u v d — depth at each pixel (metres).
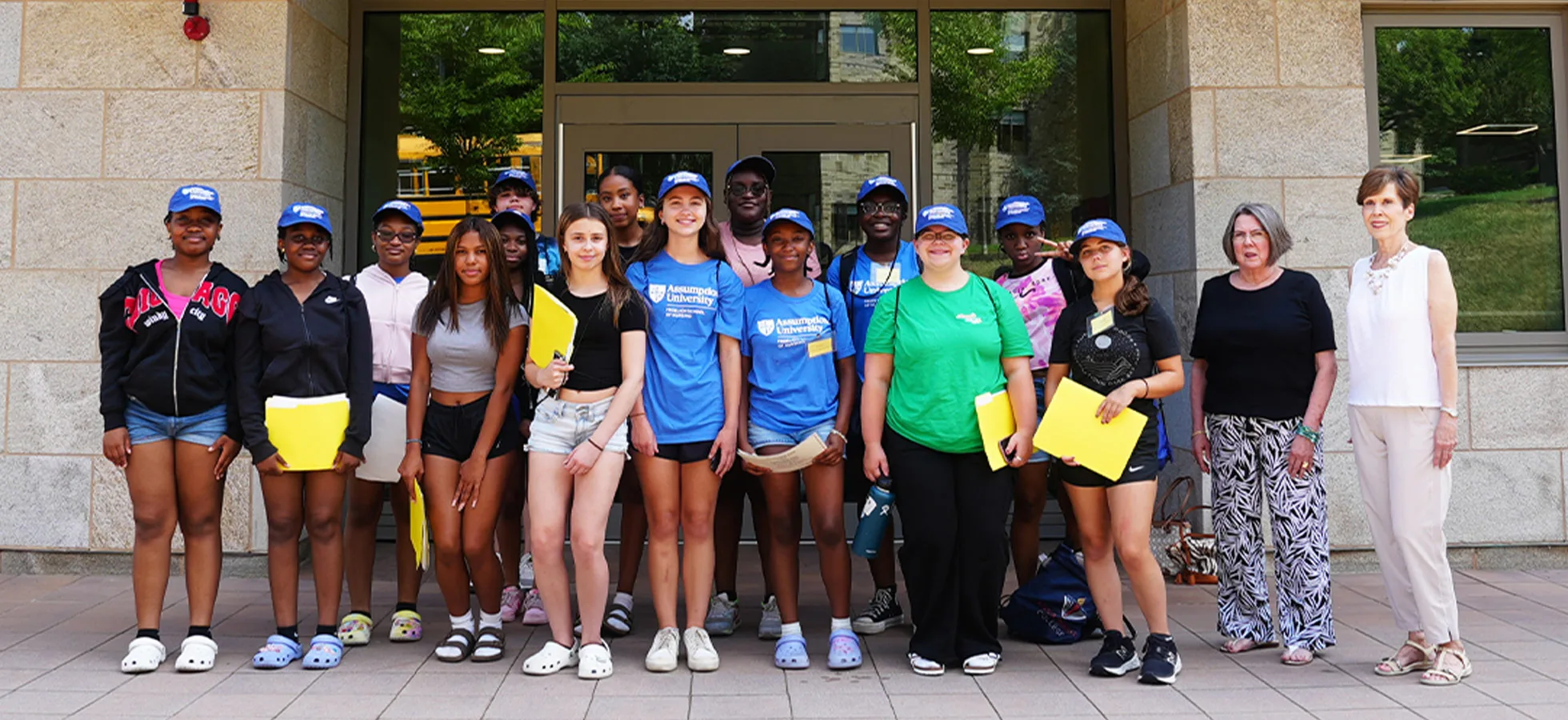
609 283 3.88
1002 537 3.91
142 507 3.98
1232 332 4.17
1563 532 5.79
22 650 4.24
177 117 5.71
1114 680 3.89
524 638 4.48
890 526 4.60
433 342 4.02
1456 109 6.17
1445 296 3.82
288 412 3.94
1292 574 4.12
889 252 4.48
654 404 3.97
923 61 6.68
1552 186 6.19
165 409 3.94
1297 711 3.53
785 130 6.64
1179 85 6.00
